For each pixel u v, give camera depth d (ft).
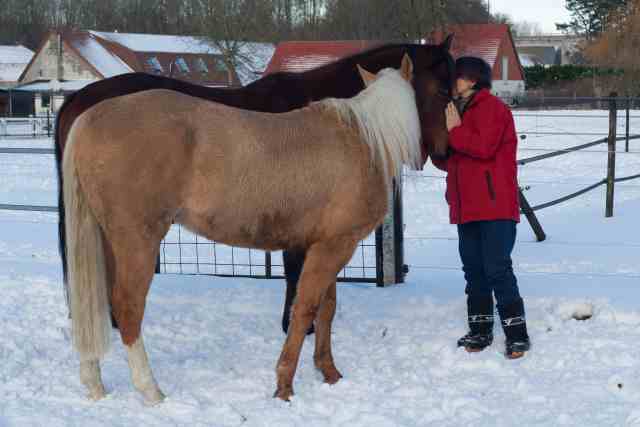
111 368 15.23
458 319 17.83
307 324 13.70
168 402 13.17
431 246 27.20
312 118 13.71
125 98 12.94
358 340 17.04
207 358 15.90
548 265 23.17
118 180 12.44
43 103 148.87
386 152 13.97
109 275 14.39
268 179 12.96
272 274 23.44
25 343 16.28
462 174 15.66
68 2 231.30
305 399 13.57
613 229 28.50
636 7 119.34
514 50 123.65
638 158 52.03
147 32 209.46
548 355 15.47
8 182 45.65
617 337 16.17
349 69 17.61
